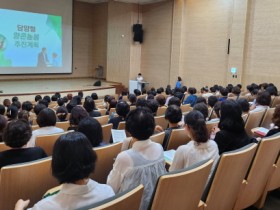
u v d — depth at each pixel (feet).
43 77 47.55
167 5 40.22
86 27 52.24
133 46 44.65
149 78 44.19
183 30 38.11
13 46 42.75
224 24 33.04
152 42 43.21
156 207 4.80
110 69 48.34
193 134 6.80
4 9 41.47
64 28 48.14
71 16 48.73
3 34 41.68
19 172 6.19
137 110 6.26
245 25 30.73
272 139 7.27
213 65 34.58
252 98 19.74
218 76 34.04
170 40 40.27
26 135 7.28
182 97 23.09
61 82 45.91
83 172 4.11
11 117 15.51
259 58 29.78
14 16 42.42
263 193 8.46
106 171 7.91
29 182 6.41
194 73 37.11
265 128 12.74
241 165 6.42
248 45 30.76
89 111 15.53
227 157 5.88
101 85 43.70
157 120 13.16
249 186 7.44
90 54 53.21
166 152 8.65
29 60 44.60
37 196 6.64
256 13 29.84
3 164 7.07
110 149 7.74
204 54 35.63
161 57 41.88
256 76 30.12
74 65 51.34
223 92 20.48
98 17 51.57
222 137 7.96
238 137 7.96
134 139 6.22
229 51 32.42
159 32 41.86
